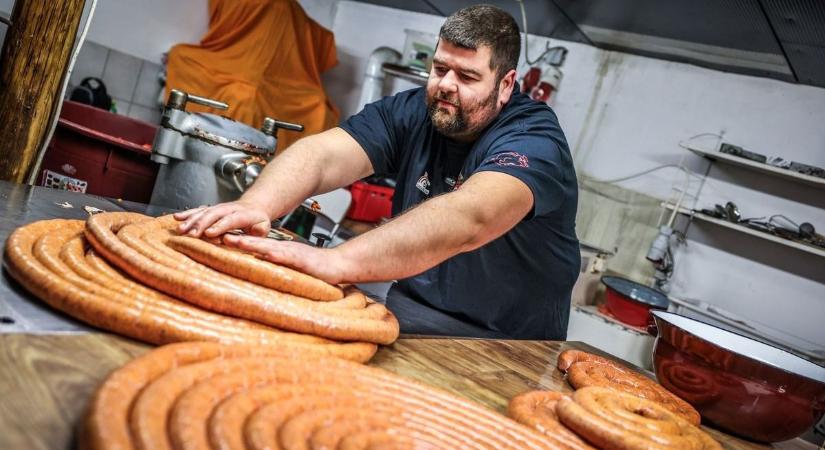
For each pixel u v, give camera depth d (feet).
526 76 16.07
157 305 3.34
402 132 7.07
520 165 5.30
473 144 6.54
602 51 15.75
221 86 14.61
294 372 2.99
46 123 7.56
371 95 17.88
